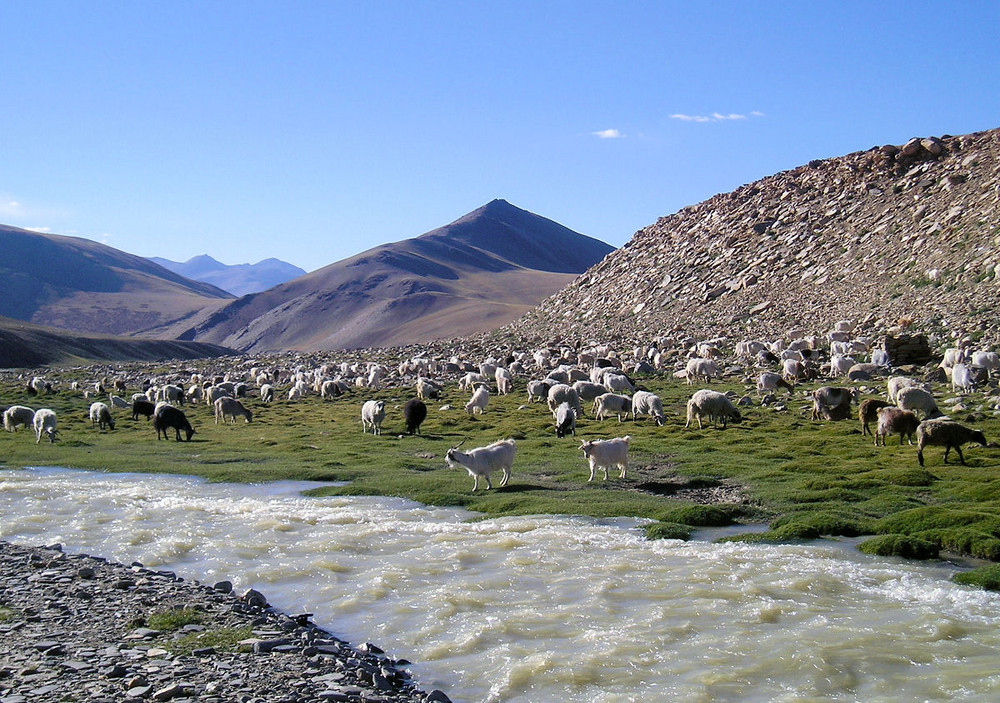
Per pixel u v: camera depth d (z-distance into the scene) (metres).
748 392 42.53
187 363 108.25
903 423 26.08
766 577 14.95
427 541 18.16
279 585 15.29
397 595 14.53
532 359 66.56
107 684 10.16
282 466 28.98
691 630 12.52
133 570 15.95
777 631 12.39
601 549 17.12
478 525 19.48
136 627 12.52
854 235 82.12
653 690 10.52
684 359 58.28
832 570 15.27
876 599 13.76
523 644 12.16
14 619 12.84
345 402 50.56
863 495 20.77
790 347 54.94
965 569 15.30
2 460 32.00
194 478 27.59
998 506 18.67
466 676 11.13
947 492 20.47
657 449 28.52
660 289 92.62
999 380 37.56
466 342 98.56
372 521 20.23
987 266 60.44
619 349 69.25
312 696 9.95
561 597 14.18
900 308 60.75
